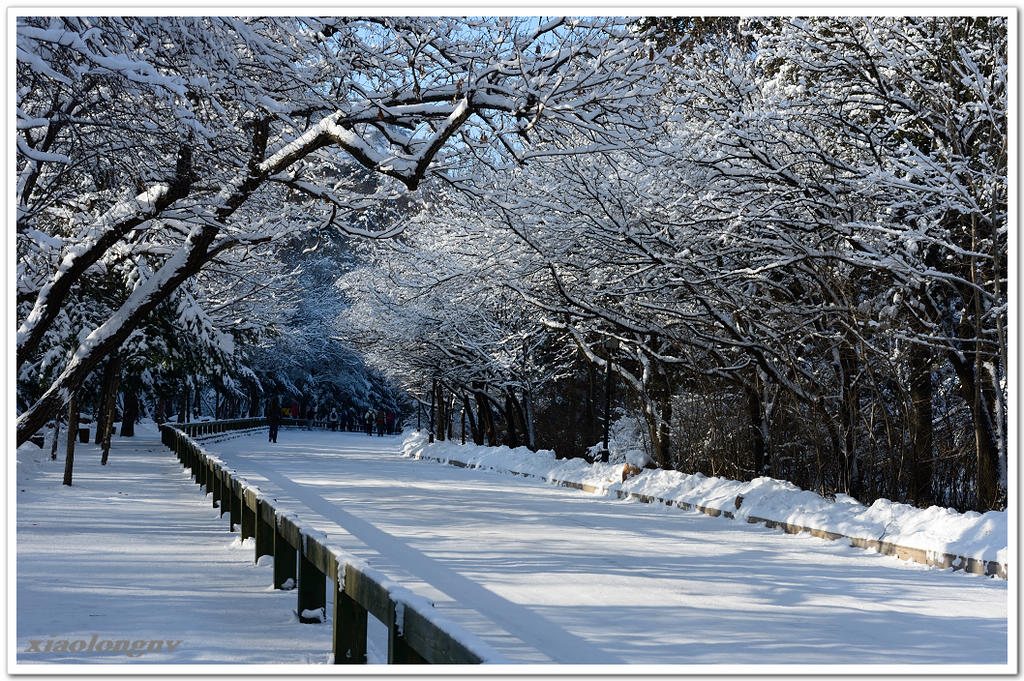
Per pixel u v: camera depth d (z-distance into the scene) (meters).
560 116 15.54
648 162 18.77
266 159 15.25
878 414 20.62
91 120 12.32
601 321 25.47
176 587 10.06
